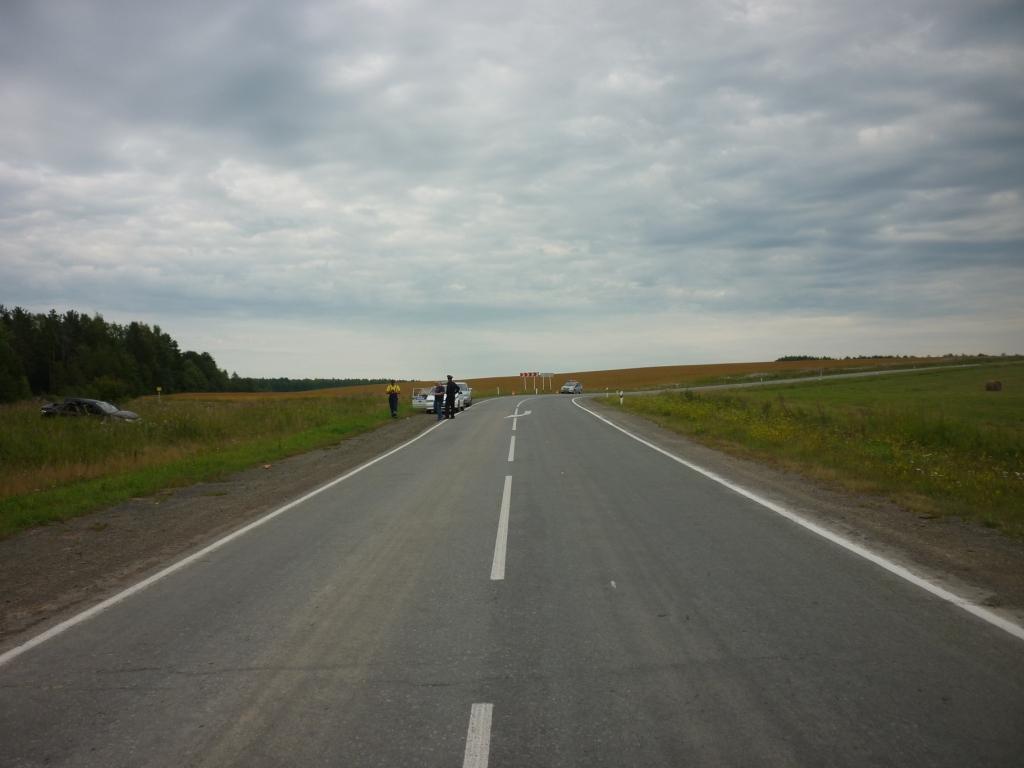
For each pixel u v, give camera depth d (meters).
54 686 4.13
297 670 4.26
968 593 5.32
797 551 6.73
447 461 15.08
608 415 30.19
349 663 4.34
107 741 3.44
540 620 5.02
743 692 3.76
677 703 3.66
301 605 5.56
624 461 14.16
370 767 3.13
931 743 3.18
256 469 15.09
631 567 6.35
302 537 8.12
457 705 3.72
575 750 3.22
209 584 6.29
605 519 8.52
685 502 9.49
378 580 6.20
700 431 20.23
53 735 3.52
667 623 4.88
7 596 6.21
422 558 6.92
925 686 3.75
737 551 6.79
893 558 6.40
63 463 15.07
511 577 6.16
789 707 3.57
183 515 9.92
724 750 3.18
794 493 10.02
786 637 4.54
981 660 4.07
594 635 4.69
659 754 3.16
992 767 2.99
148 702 3.87
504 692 3.86
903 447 15.36
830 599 5.27
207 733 3.50
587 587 5.79
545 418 28.61
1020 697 3.61
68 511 10.06
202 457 16.27
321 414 28.12
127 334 108.50
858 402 35.97
